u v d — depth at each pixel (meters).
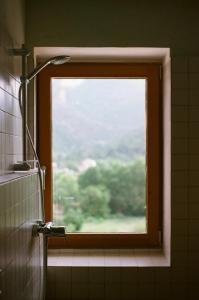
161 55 2.37
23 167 1.75
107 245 2.45
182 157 2.21
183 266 2.21
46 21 2.18
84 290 2.21
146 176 2.46
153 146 2.45
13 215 1.37
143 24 2.20
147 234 2.45
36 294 1.92
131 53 2.32
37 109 2.40
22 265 1.54
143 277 2.21
